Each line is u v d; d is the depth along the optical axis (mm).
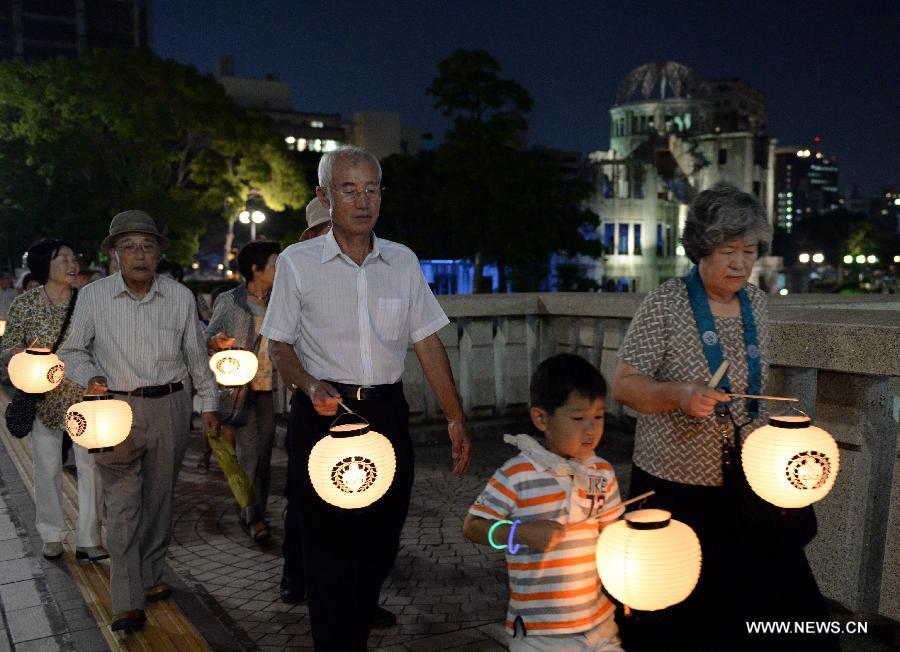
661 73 93125
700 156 76562
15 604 4262
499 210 37031
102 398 3760
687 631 2600
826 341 3443
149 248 3869
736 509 2512
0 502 6332
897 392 4359
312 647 3617
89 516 4906
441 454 7125
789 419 2393
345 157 3043
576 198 38875
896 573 3281
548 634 2371
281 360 3117
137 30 118000
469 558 4645
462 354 7770
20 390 4762
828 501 3588
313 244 3176
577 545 2369
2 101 39875
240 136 44719
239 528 5441
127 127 39938
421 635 3645
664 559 2055
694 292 2611
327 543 3088
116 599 3820
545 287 55500
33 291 4977
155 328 3941
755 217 2445
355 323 3123
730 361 2572
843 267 117875
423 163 44000
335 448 2789
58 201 41312
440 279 54656
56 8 112562
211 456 7699
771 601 2529
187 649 3625
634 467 2811
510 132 36125
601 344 7355
